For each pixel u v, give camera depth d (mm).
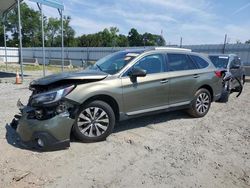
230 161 4066
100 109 4527
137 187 3232
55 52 43500
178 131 5398
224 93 8633
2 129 5141
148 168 3732
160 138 4945
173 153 4273
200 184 3357
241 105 8406
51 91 4082
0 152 4039
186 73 5883
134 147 4457
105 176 3463
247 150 4527
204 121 6211
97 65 5527
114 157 4039
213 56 10680
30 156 3936
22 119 4145
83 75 4422
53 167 3639
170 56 5742
